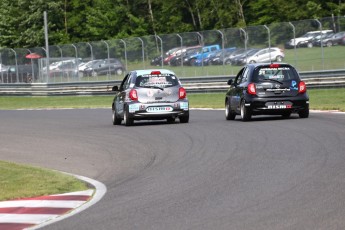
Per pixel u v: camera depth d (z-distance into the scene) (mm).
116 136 62281
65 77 148375
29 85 152375
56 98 144625
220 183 34562
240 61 119000
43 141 62594
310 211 26734
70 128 73938
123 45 136625
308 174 35438
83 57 144625
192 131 61062
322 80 106188
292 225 24531
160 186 35094
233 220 25906
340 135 50750
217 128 61906
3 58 160000
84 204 31547
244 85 67250
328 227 23953
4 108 129375
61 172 42344
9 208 31500
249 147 47531
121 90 73875
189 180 36250
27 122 86375
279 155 42844
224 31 121500
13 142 63312
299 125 59438
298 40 112250
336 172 35562
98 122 80500
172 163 43469
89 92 141000
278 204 28422
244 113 66812
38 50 153375
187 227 25219
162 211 28453
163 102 69875
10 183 37781
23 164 46219
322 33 109500
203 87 122312
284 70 66625
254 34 117562
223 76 119812
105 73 140375
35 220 28703
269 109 65812
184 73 127500
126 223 26547
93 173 43094
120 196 33000
